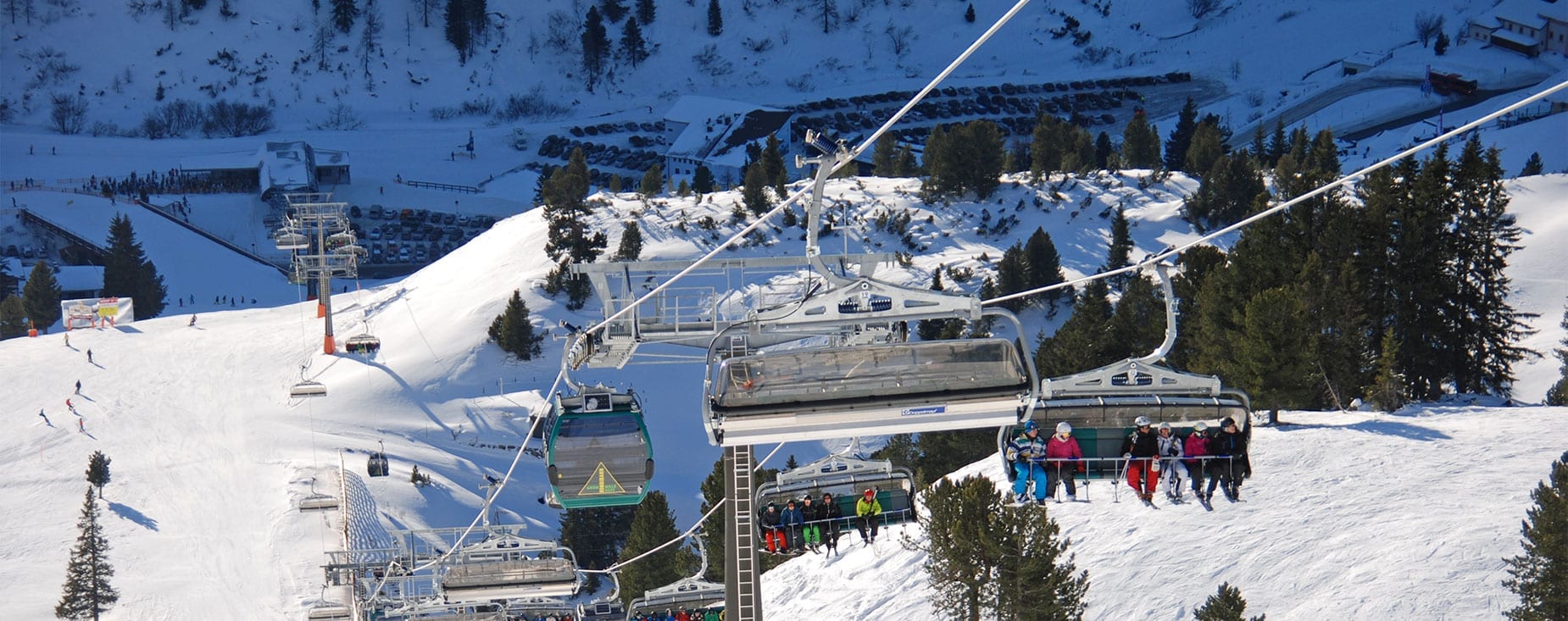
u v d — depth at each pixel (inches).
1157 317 3521.2
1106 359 3501.5
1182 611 2048.5
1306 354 2706.7
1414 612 1865.2
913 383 1039.6
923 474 3174.2
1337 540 2110.0
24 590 3511.3
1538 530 1686.8
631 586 2965.1
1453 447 2415.1
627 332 1250.6
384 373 5128.0
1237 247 3403.1
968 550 1817.2
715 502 2898.6
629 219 6008.9
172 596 3435.0
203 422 4815.5
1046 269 4972.9
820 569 2591.0
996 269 5354.3
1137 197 5969.5
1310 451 2495.1
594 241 5516.7
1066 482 1234.6
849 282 1071.0
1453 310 3499.0
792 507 1529.3
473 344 5226.4
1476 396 3494.1
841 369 1046.4
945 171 5984.3
